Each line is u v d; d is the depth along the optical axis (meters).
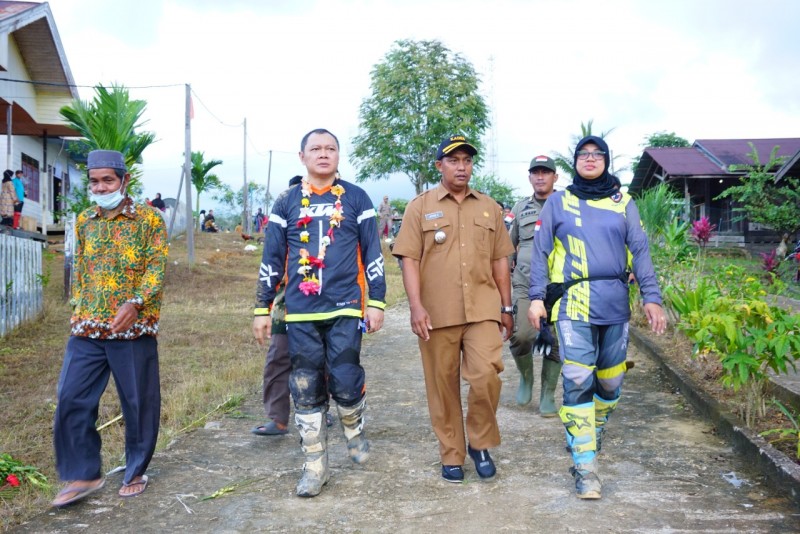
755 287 5.57
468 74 37.00
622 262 3.85
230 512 3.57
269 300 3.97
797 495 3.46
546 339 4.05
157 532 3.35
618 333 3.81
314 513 3.54
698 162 27.94
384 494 3.78
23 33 19.39
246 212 38.16
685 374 6.04
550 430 4.99
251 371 7.08
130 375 3.75
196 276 17.27
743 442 4.25
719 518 3.35
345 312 3.83
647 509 3.48
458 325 3.90
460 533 3.26
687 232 9.97
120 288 3.73
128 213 3.78
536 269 3.90
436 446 4.64
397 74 35.88
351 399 3.86
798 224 20.16
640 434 4.77
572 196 3.92
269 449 4.62
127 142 13.70
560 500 3.63
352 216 3.93
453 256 3.92
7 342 8.70
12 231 13.71
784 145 28.69
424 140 35.44
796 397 4.83
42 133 22.95
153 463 4.34
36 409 5.75
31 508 3.68
